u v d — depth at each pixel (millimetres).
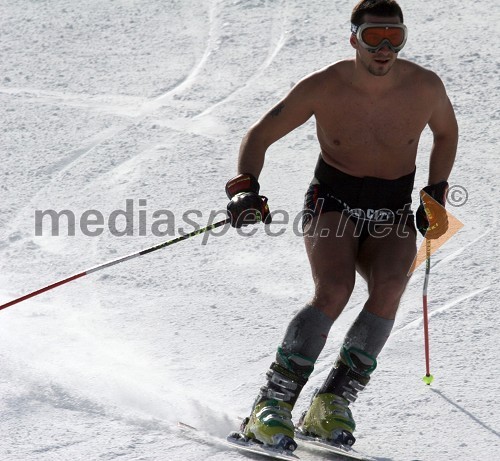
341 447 13109
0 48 39312
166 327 18438
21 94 34594
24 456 12719
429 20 39406
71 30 41031
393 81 13594
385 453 13188
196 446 13227
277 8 42094
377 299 13398
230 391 15625
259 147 13875
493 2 41062
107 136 30641
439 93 13859
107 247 23172
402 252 13641
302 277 21266
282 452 12812
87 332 18141
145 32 40562
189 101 33500
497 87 33031
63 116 32375
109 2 44219
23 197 26500
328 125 13883
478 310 18703
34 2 44688
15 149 29844
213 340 17812
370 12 13195
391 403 14945
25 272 21734
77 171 28172
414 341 17391
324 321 13102
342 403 13562
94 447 13070
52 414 14203
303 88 13742
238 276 21312
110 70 36781
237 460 12797
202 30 40469
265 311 19297
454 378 15820
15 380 15398
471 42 36812
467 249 22062
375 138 13719
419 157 28219
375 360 13641
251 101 33156
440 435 13789
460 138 29547
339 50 37062
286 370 13211
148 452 12969
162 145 29766
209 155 28938
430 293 19688
